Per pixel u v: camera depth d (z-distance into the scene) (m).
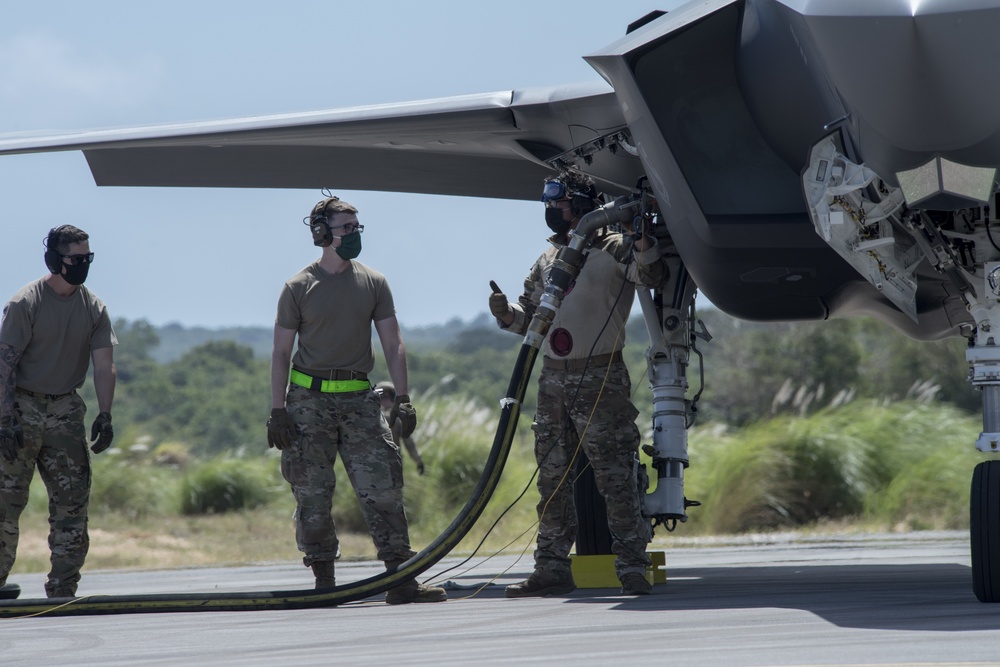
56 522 23.62
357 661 13.69
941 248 18.61
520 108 25.23
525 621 17.59
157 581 35.41
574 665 12.64
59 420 23.72
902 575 27.52
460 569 36.94
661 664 12.47
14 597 24.48
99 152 31.25
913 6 15.20
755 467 59.53
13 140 29.08
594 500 24.72
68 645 16.58
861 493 60.34
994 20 14.85
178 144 28.47
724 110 20.06
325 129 27.03
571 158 26.09
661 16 21.44
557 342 21.16
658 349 22.62
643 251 20.98
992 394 17.88
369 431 22.50
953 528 57.16
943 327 27.27
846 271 21.08
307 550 22.19
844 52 16.00
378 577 21.14
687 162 20.09
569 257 20.33
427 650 14.53
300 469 22.30
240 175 32.69
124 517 70.12
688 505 22.80
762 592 22.30
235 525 67.44
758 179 20.08
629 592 21.41
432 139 28.50
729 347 115.81
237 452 80.06
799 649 13.30
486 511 61.25
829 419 65.81
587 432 21.16
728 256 20.61
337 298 22.34
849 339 111.62
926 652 12.73
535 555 22.17
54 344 23.66
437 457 64.31
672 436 22.48
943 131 15.71
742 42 19.20
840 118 17.44
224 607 21.30
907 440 65.06
